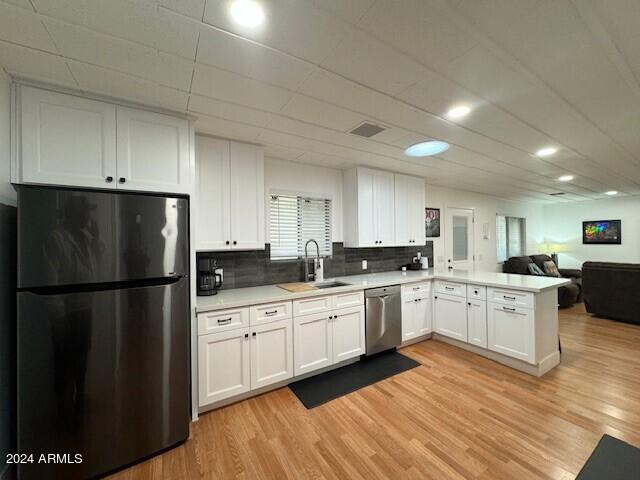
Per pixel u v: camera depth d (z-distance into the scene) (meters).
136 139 1.79
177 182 1.91
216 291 2.51
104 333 1.55
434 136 2.48
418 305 3.39
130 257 1.62
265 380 2.29
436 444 1.72
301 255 3.31
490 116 2.10
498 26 1.22
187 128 1.97
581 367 2.70
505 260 6.47
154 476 1.54
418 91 1.74
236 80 1.58
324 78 1.58
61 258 1.46
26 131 1.50
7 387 1.42
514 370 2.67
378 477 1.50
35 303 1.40
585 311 4.72
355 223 3.41
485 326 2.93
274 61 1.42
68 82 1.55
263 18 1.14
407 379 2.53
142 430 1.64
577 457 1.59
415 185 3.98
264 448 1.72
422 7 1.11
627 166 3.58
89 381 1.51
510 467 1.54
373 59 1.42
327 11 1.11
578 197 6.31
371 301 2.96
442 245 4.98
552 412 2.01
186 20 1.14
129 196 1.64
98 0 1.03
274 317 2.35
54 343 1.44
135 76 1.52
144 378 1.66
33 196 1.41
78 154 1.62
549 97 1.83
